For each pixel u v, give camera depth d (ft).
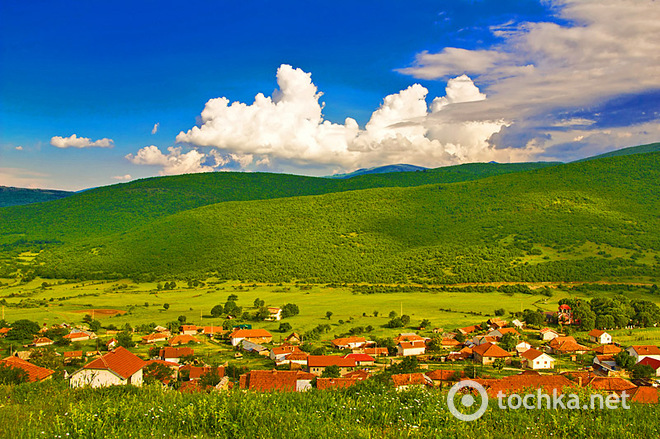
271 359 237.45
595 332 273.75
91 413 44.21
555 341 253.24
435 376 168.86
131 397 55.93
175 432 41.83
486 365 217.97
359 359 219.00
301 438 39.91
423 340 259.80
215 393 54.95
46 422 43.45
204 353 255.29
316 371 194.59
